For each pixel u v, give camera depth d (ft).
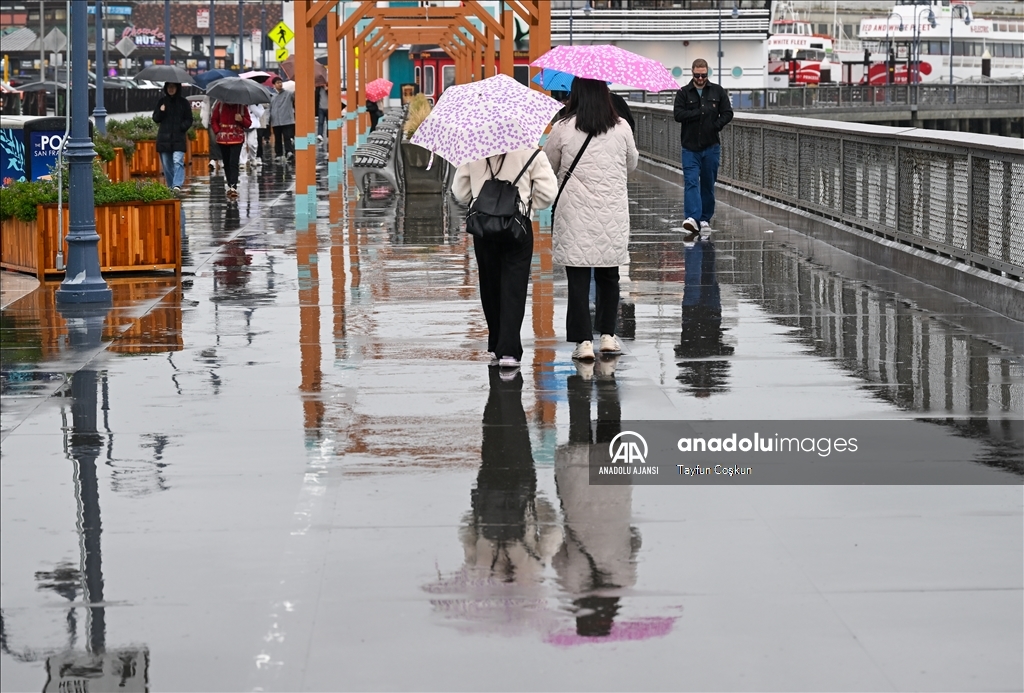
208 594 32.91
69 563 35.12
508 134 53.93
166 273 88.89
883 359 60.44
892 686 28.04
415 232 113.09
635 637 30.32
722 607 32.01
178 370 58.44
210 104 220.84
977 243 76.59
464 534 37.11
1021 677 28.45
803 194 113.91
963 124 611.88
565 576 33.96
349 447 45.98
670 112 176.86
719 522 38.11
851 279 84.58
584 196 59.06
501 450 45.65
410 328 68.69
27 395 53.57
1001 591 32.96
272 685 28.14
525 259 57.88
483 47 249.14
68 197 85.10
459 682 28.19
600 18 559.38
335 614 31.68
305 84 118.52
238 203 142.41
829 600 32.42
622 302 76.64
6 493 40.86
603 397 53.31
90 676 28.66
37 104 287.28
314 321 70.79
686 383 55.83
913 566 34.65
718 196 142.41
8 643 30.30
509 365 58.34
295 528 37.65
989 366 58.80
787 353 61.93
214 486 41.55
